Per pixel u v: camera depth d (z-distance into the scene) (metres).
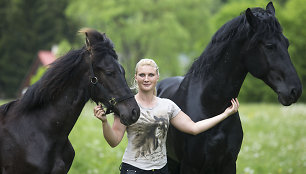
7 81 58.22
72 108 5.50
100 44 5.30
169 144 6.74
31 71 51.34
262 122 19.58
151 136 5.54
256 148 13.10
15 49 59.94
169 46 54.19
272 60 5.80
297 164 11.25
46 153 5.41
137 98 5.71
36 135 5.45
